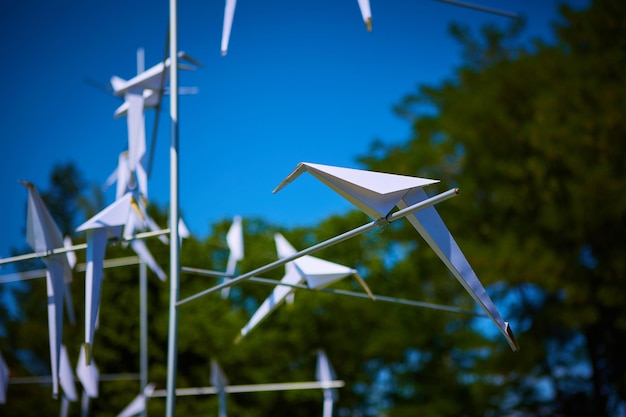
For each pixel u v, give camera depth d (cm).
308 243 2833
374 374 2727
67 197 4197
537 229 2208
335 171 480
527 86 2341
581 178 2080
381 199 482
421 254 2580
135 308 2612
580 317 2081
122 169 976
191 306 2567
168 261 2673
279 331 2600
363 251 2767
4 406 2816
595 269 2086
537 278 2072
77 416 2603
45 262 692
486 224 2338
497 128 2292
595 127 2073
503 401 2472
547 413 2428
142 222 895
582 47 2442
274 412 2627
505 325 499
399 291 2709
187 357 2602
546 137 2108
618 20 2308
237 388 1055
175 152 706
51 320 688
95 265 673
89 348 652
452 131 2388
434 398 2611
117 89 880
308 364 2623
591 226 2067
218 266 2764
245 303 2716
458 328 2678
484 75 2522
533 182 2217
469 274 496
